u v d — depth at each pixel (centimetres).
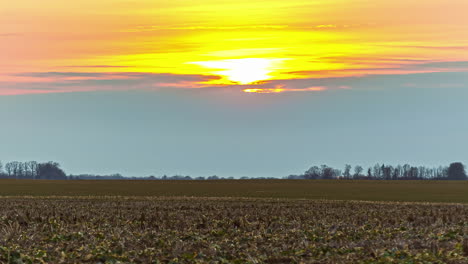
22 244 2614
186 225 3494
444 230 3177
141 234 2969
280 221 3747
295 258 2292
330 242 2686
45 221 3622
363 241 2684
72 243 2616
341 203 5828
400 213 4450
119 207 5075
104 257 2280
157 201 6069
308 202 5997
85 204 5497
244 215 4256
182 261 2241
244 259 2266
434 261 2186
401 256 2295
